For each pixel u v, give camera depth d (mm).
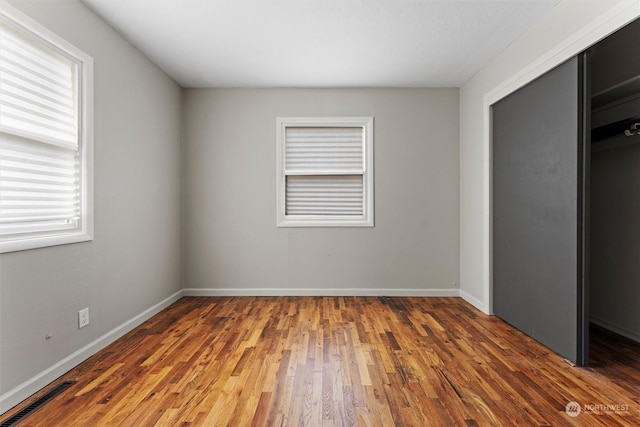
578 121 2625
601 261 3613
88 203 2797
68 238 2574
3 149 2162
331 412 2047
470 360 2760
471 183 4402
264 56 3785
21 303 2203
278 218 4789
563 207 2789
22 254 2209
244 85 4672
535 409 2084
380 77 4391
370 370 2586
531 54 3152
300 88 4773
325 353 2889
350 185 4840
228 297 4742
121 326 3287
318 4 2832
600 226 3625
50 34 2416
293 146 4844
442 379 2449
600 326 3625
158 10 2895
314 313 4008
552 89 2908
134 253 3531
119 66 3268
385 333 3363
